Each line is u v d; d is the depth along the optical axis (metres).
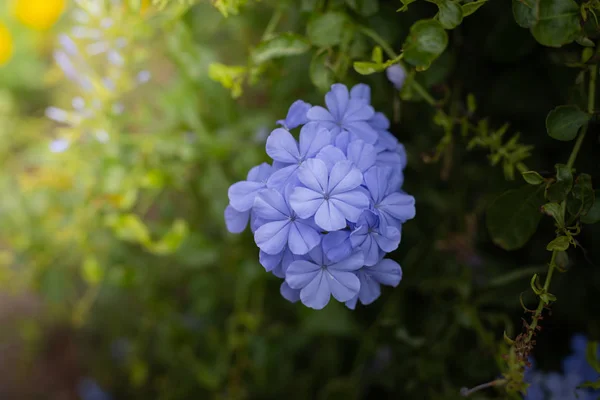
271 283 0.45
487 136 0.35
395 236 0.28
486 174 0.38
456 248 0.38
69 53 0.42
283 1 0.36
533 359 0.36
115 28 0.39
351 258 0.27
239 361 0.44
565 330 0.39
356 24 0.34
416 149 0.39
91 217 0.44
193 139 0.42
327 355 0.46
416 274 0.40
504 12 0.35
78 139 0.42
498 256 0.39
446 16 0.29
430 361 0.38
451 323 0.39
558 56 0.35
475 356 0.37
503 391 0.34
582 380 0.35
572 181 0.29
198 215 0.46
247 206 0.28
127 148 0.42
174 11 0.38
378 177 0.28
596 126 0.35
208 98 0.43
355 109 0.30
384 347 0.41
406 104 0.37
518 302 0.37
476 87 0.38
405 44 0.30
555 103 0.36
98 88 0.41
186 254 0.43
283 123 0.30
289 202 0.27
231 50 0.45
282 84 0.40
